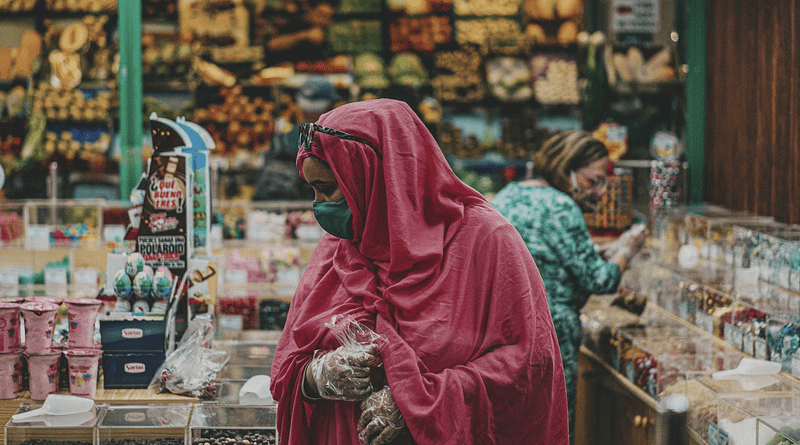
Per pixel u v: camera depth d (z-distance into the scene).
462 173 6.35
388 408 1.78
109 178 6.24
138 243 2.94
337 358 1.81
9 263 4.52
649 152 6.07
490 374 1.79
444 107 6.48
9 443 2.43
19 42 6.26
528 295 1.84
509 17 6.60
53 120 6.23
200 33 6.49
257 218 5.18
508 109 6.47
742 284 3.81
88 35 6.27
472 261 1.87
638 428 3.55
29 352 2.64
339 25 6.65
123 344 2.68
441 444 1.73
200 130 3.23
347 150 1.87
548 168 3.72
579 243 3.54
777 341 3.12
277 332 3.63
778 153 4.30
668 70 6.06
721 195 5.33
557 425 1.90
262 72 6.49
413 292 1.84
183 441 2.45
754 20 4.68
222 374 2.85
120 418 2.46
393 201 1.84
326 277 1.99
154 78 6.39
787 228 4.09
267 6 6.60
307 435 1.95
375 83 6.52
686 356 3.36
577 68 6.43
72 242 4.74
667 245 4.72
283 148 5.89
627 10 6.13
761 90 4.54
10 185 6.16
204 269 3.07
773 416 2.56
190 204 2.98
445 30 6.61
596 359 4.14
